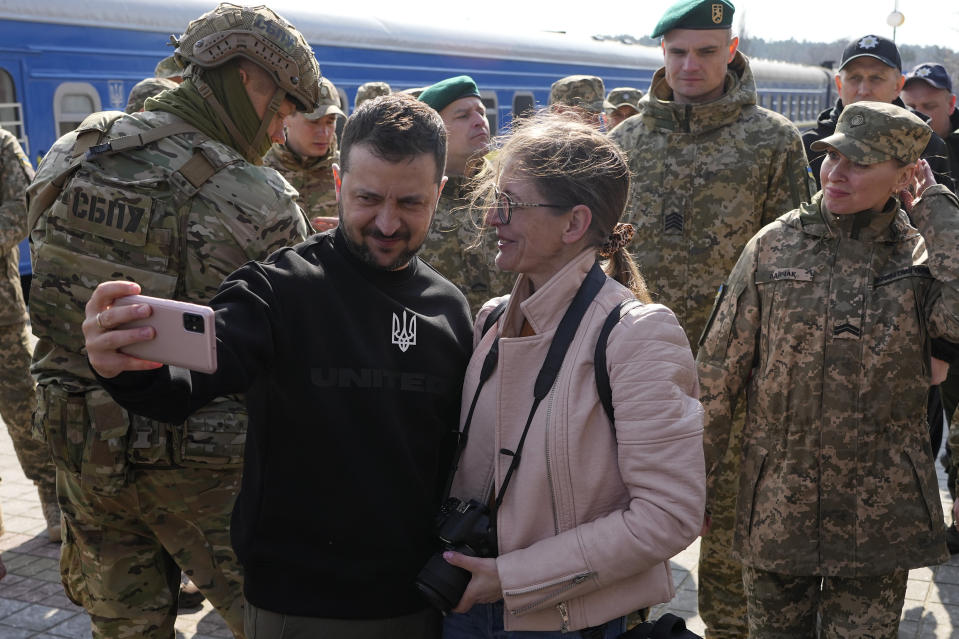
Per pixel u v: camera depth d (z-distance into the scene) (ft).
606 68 48.80
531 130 5.78
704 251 11.74
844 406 8.04
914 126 7.61
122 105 31.07
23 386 13.52
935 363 8.30
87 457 7.39
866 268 8.02
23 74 27.84
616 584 5.56
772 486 8.33
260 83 7.74
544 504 5.57
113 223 7.27
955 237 7.70
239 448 7.68
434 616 6.04
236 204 7.47
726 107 11.55
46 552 13.71
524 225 5.69
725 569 10.49
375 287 5.89
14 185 13.78
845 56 15.26
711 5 11.24
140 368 4.54
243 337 5.21
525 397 5.71
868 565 8.10
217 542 7.95
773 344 8.30
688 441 5.38
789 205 11.69
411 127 5.52
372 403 5.67
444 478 6.18
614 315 5.55
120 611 8.03
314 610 5.60
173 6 32.48
